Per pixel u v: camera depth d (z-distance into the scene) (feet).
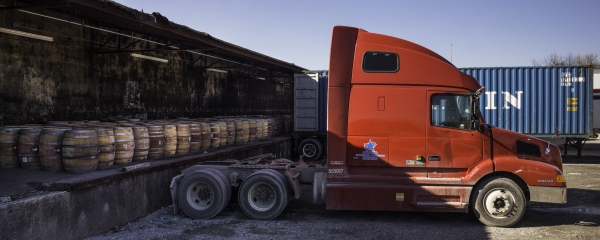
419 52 22.97
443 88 22.62
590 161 51.67
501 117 50.70
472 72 51.42
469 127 22.53
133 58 45.78
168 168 27.02
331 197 22.97
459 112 22.66
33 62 33.35
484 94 51.11
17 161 24.11
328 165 23.11
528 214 25.03
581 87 49.21
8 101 31.14
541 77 49.90
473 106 22.48
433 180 22.45
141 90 47.16
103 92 41.37
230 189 24.75
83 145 22.47
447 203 22.38
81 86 38.50
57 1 28.63
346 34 23.27
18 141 23.93
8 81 31.14
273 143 48.11
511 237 20.54
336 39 23.22
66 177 20.93
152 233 20.92
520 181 22.81
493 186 22.06
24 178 20.74
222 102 66.69
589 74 48.96
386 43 23.06
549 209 26.30
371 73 22.95
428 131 22.54
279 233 21.12
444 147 22.50
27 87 32.83
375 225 22.71
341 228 22.09
